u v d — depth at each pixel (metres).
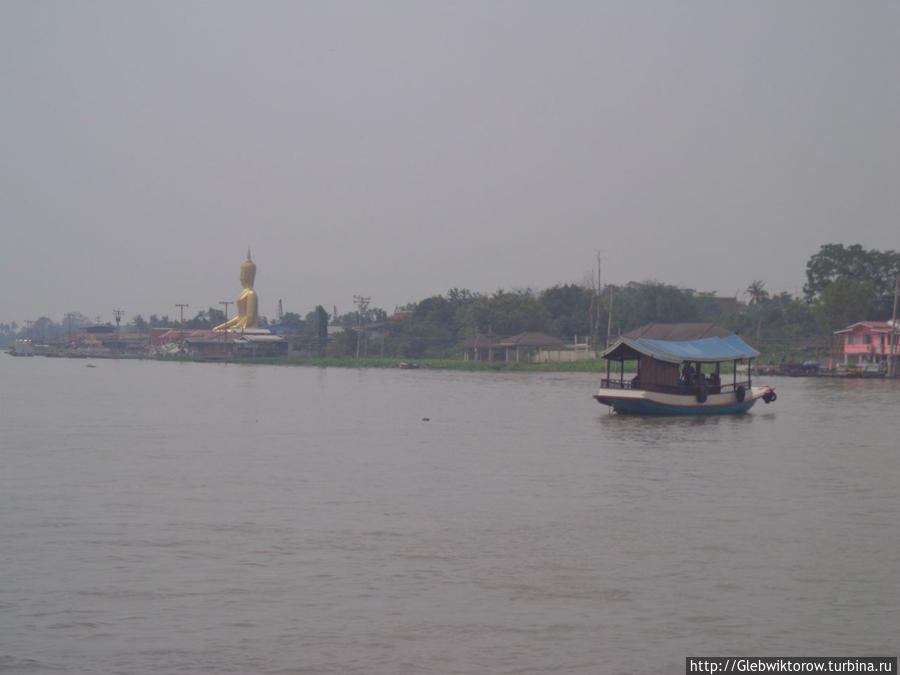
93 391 71.19
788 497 24.89
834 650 14.26
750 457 32.50
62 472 28.94
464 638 14.54
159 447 35.19
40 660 13.65
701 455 33.03
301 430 41.66
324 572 17.72
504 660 13.77
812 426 43.47
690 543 19.88
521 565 18.22
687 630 14.95
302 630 14.80
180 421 45.91
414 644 14.30
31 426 43.03
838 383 81.81
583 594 16.52
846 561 18.59
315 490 25.84
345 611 15.62
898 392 69.00
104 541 19.97
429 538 20.22
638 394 47.00
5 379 91.69
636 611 15.73
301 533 20.69
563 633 14.76
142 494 25.25
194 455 32.91
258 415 49.66
